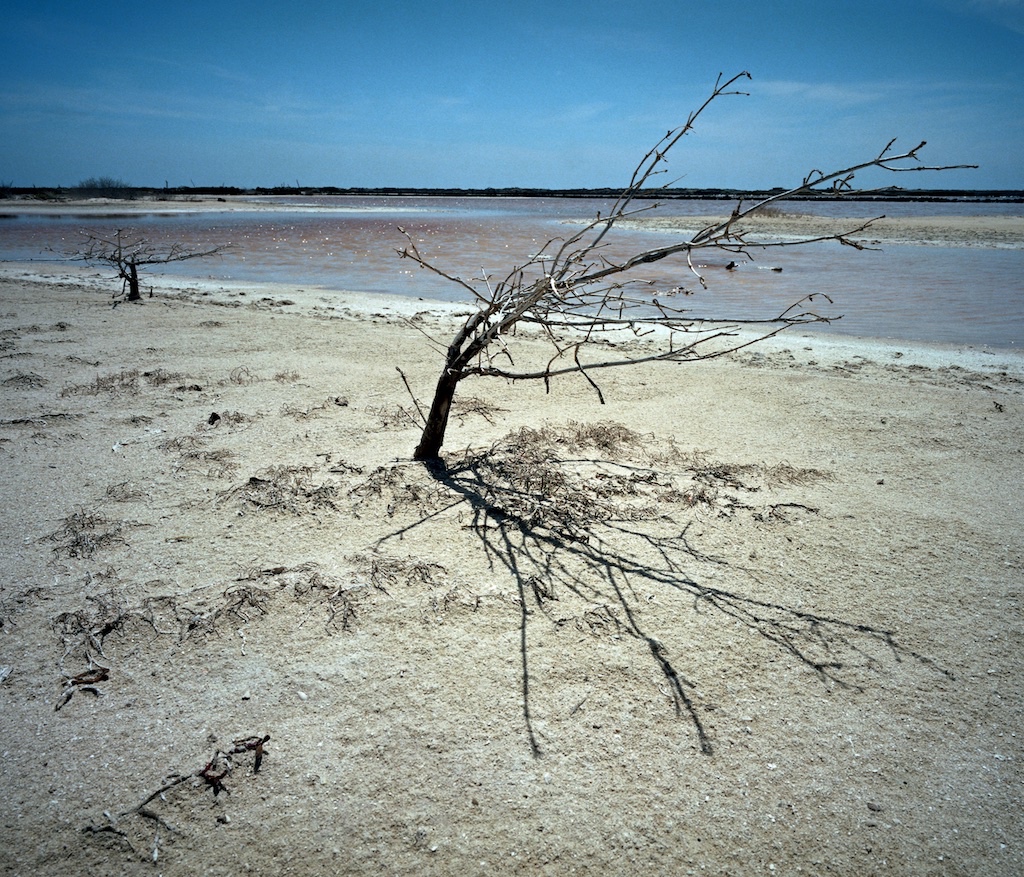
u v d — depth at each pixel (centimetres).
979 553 354
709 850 207
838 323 1050
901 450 487
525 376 387
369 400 573
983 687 268
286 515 376
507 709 253
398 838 208
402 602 307
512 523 372
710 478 432
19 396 574
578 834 210
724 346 855
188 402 565
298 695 257
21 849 202
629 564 339
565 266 378
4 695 254
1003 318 1094
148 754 233
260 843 206
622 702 257
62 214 4575
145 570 326
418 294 1302
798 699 260
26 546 344
